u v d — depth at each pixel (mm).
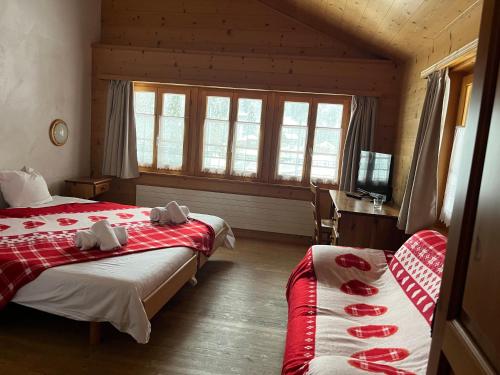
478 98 745
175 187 5102
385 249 3193
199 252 3080
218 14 4797
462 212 766
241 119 4914
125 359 2172
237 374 2115
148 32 4953
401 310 1993
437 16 2654
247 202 4926
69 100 4645
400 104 4242
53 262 2297
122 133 4953
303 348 1653
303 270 2551
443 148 2842
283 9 4527
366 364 1404
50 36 4227
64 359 2133
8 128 3799
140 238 2936
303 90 4570
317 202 3482
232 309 2889
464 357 690
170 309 2820
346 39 4457
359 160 4504
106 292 2125
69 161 4754
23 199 3660
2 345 2225
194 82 4750
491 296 625
